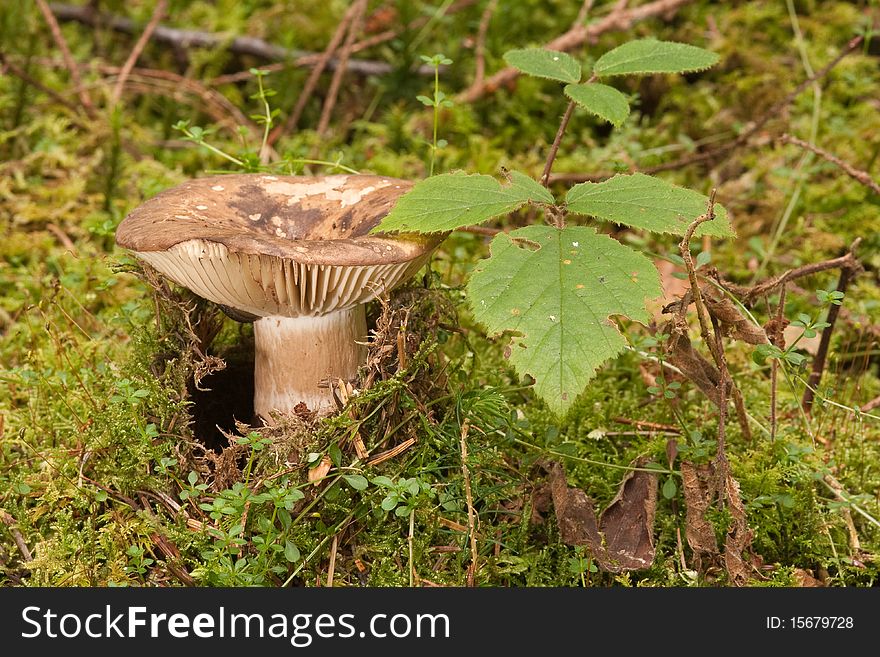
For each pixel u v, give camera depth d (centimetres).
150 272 72
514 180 69
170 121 102
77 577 68
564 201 68
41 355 79
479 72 102
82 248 87
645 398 78
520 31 116
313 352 71
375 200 72
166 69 114
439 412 72
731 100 103
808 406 77
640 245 89
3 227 88
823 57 110
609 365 80
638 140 99
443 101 76
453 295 78
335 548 69
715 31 116
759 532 71
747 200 94
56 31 100
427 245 68
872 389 81
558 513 70
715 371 71
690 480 69
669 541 71
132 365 73
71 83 107
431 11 109
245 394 76
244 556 69
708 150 100
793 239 91
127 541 70
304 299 69
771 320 72
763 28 117
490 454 71
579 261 66
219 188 72
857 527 73
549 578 70
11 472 73
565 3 121
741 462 73
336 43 102
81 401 75
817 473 73
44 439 75
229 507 67
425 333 72
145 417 71
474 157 95
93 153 96
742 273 88
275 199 73
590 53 109
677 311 69
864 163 95
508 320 65
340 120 107
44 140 94
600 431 75
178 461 70
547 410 75
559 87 106
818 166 90
